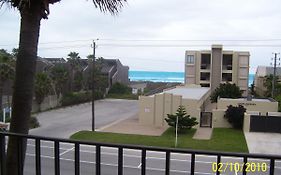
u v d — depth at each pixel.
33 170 18.34
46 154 23.27
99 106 61.62
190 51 71.38
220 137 33.56
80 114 50.09
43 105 52.47
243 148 28.84
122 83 87.06
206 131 37.12
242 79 70.19
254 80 96.44
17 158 4.17
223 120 39.66
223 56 70.62
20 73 4.68
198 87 63.06
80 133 34.38
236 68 70.19
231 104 43.12
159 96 40.28
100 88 77.06
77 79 70.31
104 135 33.66
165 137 33.16
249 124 36.78
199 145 29.55
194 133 35.62
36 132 35.16
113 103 67.56
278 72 88.06
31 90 4.75
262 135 34.91
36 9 4.70
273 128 36.50
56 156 3.96
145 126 39.84
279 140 32.56
